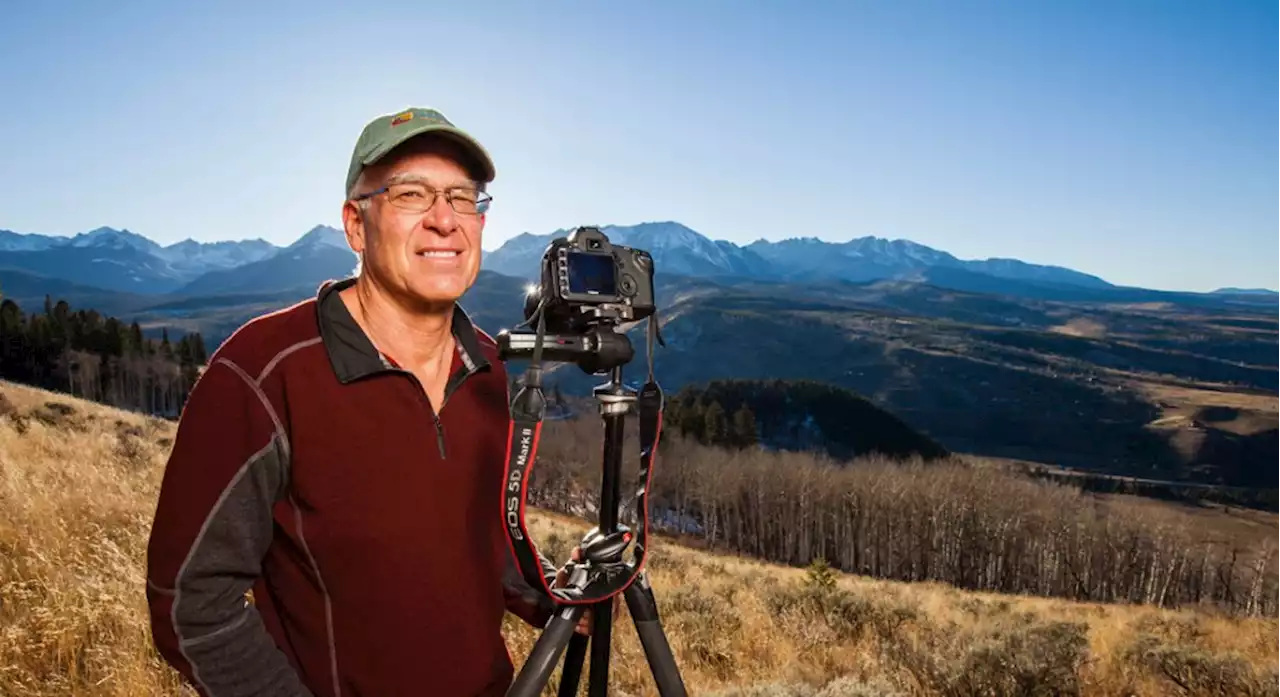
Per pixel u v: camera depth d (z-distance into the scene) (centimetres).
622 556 188
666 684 186
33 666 367
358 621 159
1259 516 14062
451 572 168
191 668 144
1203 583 7812
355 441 156
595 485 8156
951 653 643
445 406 175
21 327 9800
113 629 409
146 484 816
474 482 177
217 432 146
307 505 156
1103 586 7938
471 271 177
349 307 177
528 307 180
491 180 179
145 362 10794
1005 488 9056
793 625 801
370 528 156
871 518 8781
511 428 164
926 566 8575
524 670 169
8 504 602
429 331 175
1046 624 726
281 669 154
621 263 176
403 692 164
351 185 173
